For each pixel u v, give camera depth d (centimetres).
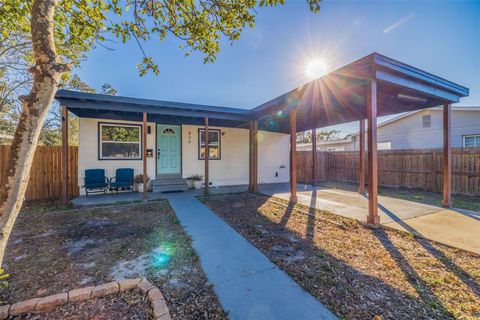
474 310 180
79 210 505
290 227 391
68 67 150
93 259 267
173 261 262
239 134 960
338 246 308
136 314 171
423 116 1063
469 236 340
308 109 671
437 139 1012
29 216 458
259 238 339
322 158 1156
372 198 390
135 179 749
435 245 311
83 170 693
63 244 313
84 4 235
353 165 1049
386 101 542
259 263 258
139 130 779
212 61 313
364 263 259
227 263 258
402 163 851
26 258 269
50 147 673
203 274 233
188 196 675
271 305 184
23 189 140
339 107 642
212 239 334
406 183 837
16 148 138
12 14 261
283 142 1084
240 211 503
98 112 677
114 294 195
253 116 755
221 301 189
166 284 214
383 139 1225
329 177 1173
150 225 401
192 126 867
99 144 718
